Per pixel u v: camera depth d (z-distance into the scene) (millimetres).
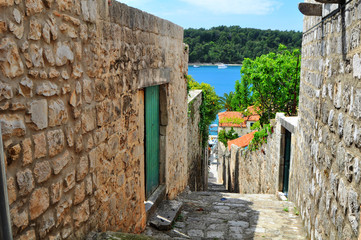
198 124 11461
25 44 1967
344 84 3139
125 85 3754
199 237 4742
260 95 15430
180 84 6594
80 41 2666
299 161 5965
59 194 2396
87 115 2824
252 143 12648
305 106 5504
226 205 6410
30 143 2037
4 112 1807
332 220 3402
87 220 2873
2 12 1761
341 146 3174
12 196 1871
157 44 4918
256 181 12023
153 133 5402
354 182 2736
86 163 2828
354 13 2850
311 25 5094
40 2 2105
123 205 3801
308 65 5320
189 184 9359
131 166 4059
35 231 2105
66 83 2463
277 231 5078
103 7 3088
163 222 4891
